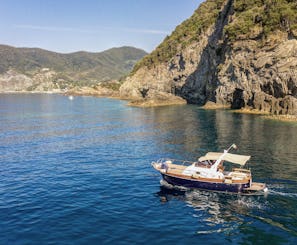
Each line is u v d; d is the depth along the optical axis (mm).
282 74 67375
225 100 89562
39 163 32969
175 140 44219
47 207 21000
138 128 57781
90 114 87562
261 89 74312
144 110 94562
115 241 16562
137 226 18281
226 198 22750
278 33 74688
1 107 120312
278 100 68938
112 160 33906
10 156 36375
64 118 78250
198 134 48062
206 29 125938
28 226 18266
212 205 21484
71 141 45781
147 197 22922
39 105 130500
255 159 32406
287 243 16312
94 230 17766
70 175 28344
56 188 24812
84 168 30719
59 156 36125
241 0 95562
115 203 21719
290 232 17484
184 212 20312
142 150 38562
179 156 34812
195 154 35500
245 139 42750
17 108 114750
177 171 26359
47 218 19297
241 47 83312
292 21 72625
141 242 16484
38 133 53969
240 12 94750
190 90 122062
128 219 19203
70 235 17203
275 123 56344
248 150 36375
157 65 153500
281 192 23344
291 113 64250
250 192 23406
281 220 18984
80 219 19172
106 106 116312
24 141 46156
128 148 40000
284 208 20656
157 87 141125
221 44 98375
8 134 53062
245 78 79312
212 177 24578
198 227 18203
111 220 19031
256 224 18500
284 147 37469
